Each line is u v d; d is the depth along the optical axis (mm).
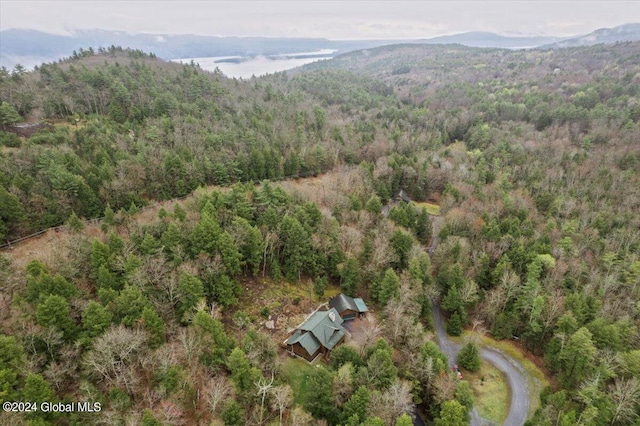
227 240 64625
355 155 134750
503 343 67812
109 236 62625
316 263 74625
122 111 125625
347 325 66312
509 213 96750
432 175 124562
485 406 55406
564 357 56438
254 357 49250
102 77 135375
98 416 39594
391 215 91562
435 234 99875
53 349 45312
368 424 39906
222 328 52250
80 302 50719
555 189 112312
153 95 137750
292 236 71625
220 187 102375
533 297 66312
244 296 68500
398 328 57656
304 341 57312
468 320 72562
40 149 91250
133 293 50375
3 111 105500
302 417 43875
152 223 68250
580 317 63062
